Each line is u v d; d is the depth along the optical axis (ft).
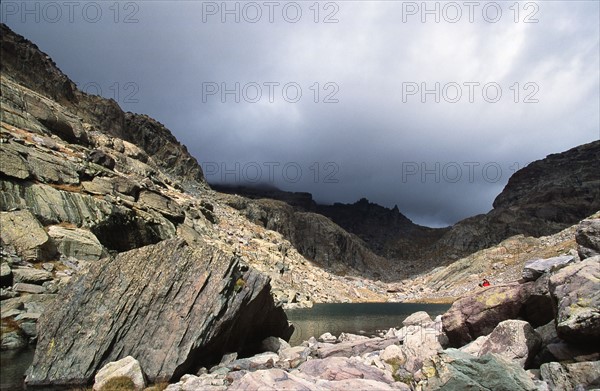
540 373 43.57
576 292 44.80
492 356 42.83
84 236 132.36
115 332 59.16
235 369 59.98
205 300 65.10
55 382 53.36
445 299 401.08
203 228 327.67
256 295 73.05
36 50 433.48
